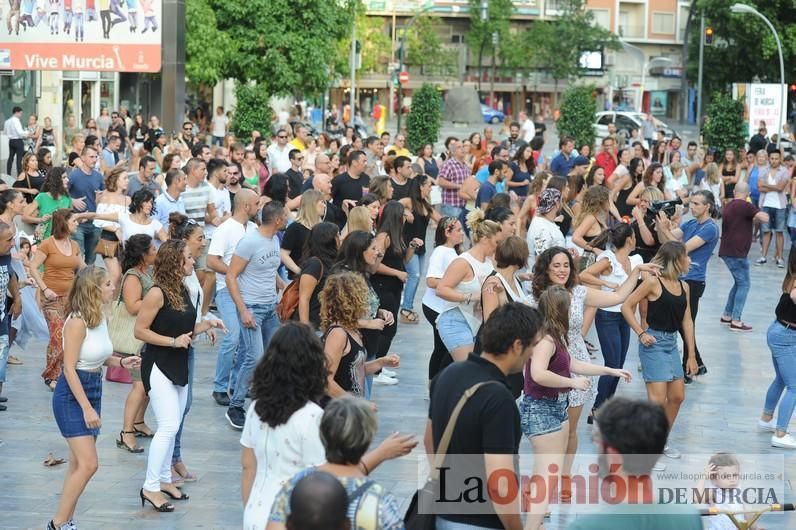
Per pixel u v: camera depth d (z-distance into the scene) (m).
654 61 99.06
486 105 95.62
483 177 24.78
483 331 6.65
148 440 11.79
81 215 16.36
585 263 13.61
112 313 11.48
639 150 30.42
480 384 6.35
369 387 11.24
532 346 6.67
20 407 13.04
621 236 12.73
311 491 4.71
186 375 9.84
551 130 82.56
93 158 18.62
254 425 6.90
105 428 12.18
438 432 6.44
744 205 18.44
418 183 18.03
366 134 63.91
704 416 13.34
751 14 72.94
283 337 6.80
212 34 45.94
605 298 10.81
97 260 22.50
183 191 16.58
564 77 94.12
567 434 9.46
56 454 11.37
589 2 101.81
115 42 30.88
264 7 46.41
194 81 47.25
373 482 5.67
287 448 6.75
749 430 12.73
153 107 49.91
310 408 6.77
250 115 34.28
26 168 20.80
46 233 16.30
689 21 80.06
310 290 11.23
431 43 95.81
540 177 19.11
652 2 103.25
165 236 15.46
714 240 15.30
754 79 77.38
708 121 38.38
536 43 94.44
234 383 13.15
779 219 26.02
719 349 17.23
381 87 99.62
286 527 4.85
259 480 6.86
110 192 16.72
